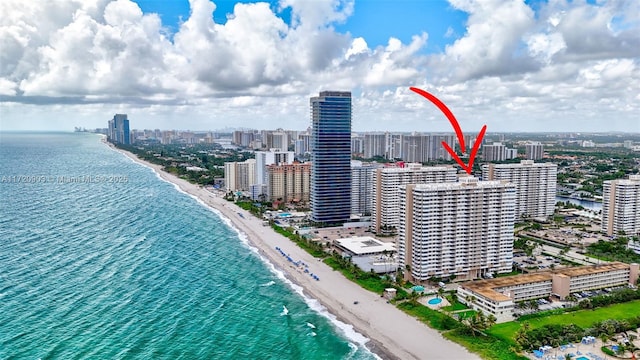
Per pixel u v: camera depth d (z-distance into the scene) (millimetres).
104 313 192000
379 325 190125
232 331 182750
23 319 182375
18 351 158750
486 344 171250
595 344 170625
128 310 196250
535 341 168375
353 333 184375
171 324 185375
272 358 163625
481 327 177750
